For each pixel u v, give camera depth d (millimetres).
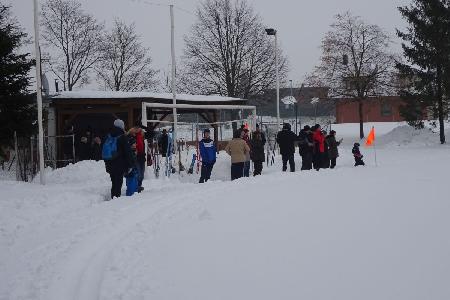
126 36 51750
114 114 25719
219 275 5535
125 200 10969
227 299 4828
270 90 49312
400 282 5109
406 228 7453
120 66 51625
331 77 46875
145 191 12672
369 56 46312
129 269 5930
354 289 4953
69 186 14727
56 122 25562
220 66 48125
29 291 5430
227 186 13172
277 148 28375
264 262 5934
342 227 7621
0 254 7094
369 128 54031
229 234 7387
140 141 13500
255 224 8008
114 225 8430
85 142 24516
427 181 13438
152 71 52375
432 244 6508
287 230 7516
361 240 6805
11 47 24781
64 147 25312
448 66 36844
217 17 47906
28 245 7508
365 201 10062
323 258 6012
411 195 10797
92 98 25297
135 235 7633
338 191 11680
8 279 5906
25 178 19422
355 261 5855
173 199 10961
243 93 48750
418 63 37750
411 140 39656
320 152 18859
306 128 18922
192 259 6195
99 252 6836
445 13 36969
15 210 10047
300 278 5324
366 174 15867
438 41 37156
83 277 5789
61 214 9836
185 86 48906
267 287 5098
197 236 7363
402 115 40219
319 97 47781
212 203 10250
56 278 5797
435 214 8484
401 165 19797
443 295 4734
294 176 15617
